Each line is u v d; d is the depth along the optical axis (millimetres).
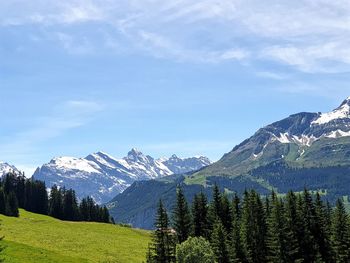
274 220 90438
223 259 83438
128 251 109250
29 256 79375
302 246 93250
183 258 82938
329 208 109688
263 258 93438
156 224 90125
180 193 101750
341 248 92812
